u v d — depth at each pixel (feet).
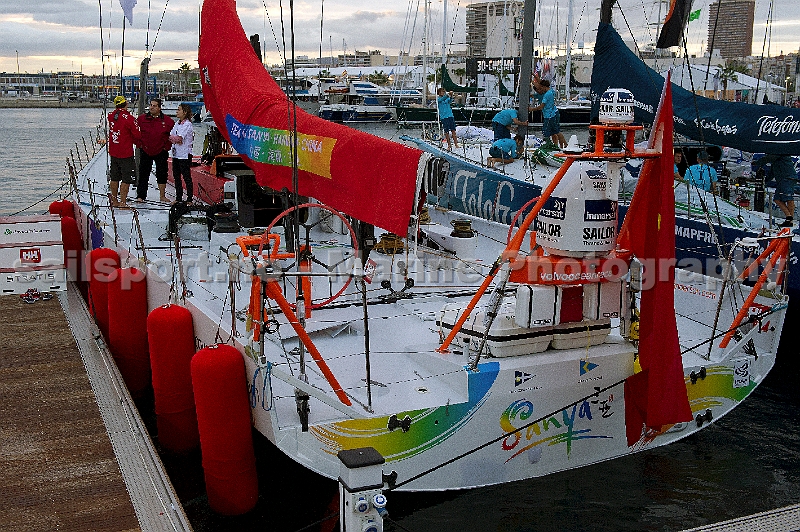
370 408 16.05
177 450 21.38
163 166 35.76
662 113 16.12
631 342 18.85
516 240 16.75
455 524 17.02
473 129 50.65
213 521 17.39
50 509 15.33
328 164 17.28
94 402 20.71
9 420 19.54
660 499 18.28
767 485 19.16
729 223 29.55
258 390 16.16
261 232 24.29
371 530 12.35
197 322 20.99
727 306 22.08
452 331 18.13
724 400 20.24
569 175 17.12
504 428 17.30
